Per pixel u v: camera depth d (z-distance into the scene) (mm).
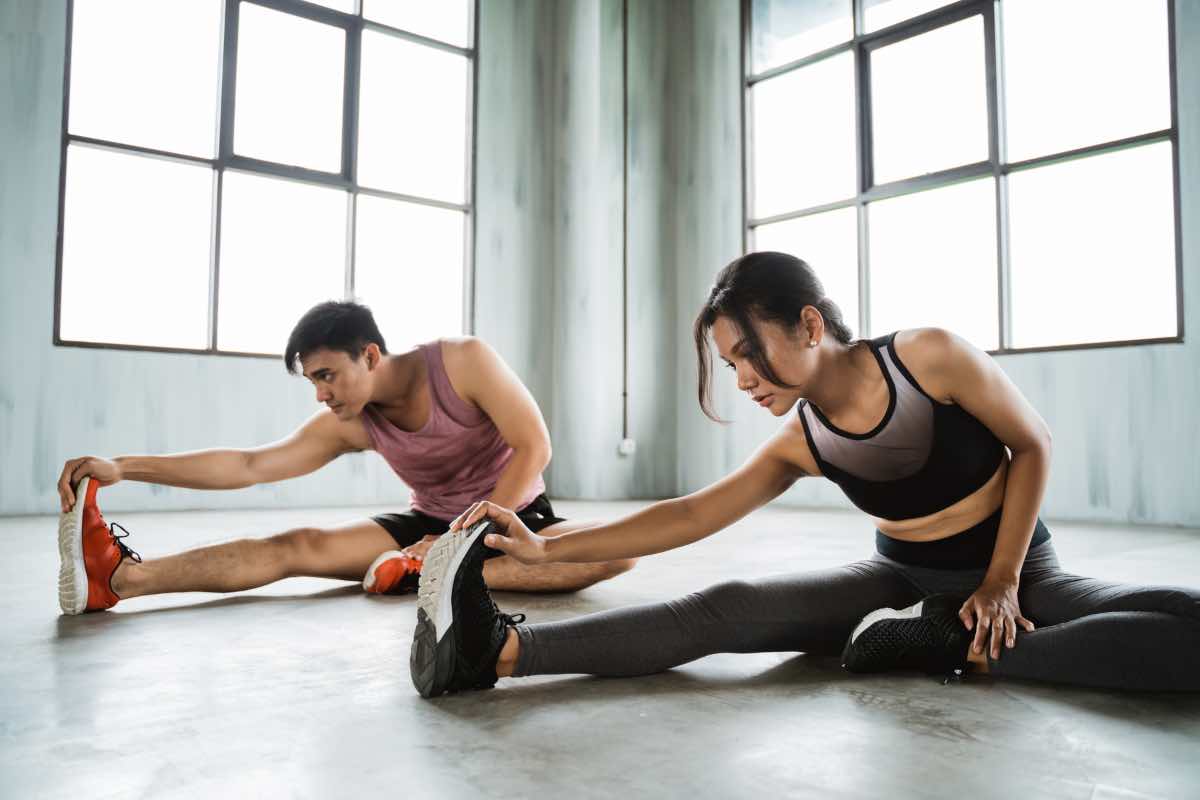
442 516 2166
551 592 2113
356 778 848
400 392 1979
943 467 1267
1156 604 1129
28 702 1120
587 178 6598
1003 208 4895
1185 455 4199
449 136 6367
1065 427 4609
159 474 1918
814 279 1221
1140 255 4426
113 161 4945
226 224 5285
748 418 6340
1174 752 928
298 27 5598
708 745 955
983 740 971
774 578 1376
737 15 6473
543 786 828
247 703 1123
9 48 4680
